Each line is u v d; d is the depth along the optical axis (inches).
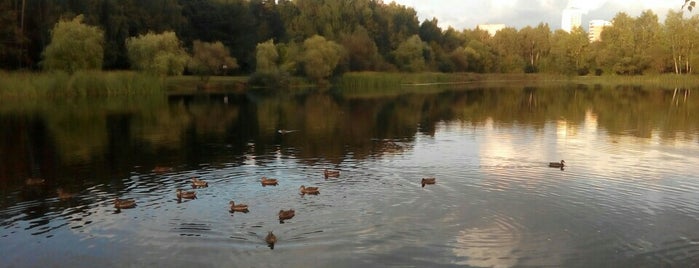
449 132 1494.8
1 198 809.5
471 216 708.7
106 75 2834.6
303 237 634.2
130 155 1152.8
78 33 2760.8
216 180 908.0
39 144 1300.4
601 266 559.5
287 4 5064.0
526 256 582.6
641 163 1034.7
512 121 1755.7
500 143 1283.2
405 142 1310.3
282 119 1838.1
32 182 897.5
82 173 976.9
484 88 3937.0
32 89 2501.2
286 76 3782.0
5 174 975.0
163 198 799.7
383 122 1750.7
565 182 884.6
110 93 2819.9
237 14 4370.1
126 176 949.8
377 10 5408.5
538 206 752.3
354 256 581.6
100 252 597.3
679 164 1025.5
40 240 633.6
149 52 3075.8
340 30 4724.4
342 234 644.1
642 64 4795.8
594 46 5236.2
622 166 1007.6
